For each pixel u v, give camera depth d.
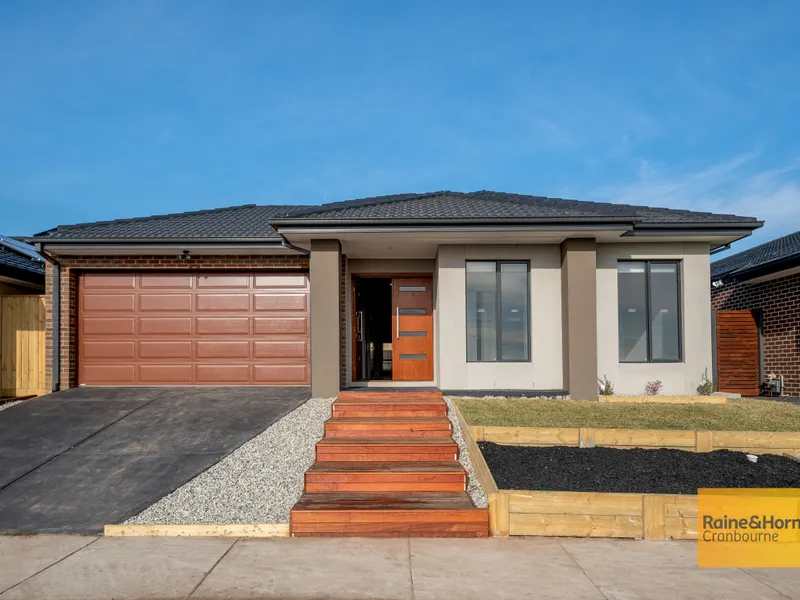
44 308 12.81
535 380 11.33
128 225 13.30
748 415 9.49
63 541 5.95
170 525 6.14
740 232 11.08
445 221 10.30
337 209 11.30
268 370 12.59
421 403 9.62
